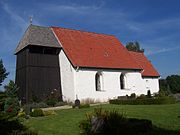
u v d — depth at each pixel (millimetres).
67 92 36625
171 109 22938
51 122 19641
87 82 36594
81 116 21031
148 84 46812
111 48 43750
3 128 11406
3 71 46250
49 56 37844
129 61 43000
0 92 12992
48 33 39375
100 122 14094
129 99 32375
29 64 35969
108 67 38750
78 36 41969
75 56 37062
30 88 35438
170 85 60688
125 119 14641
